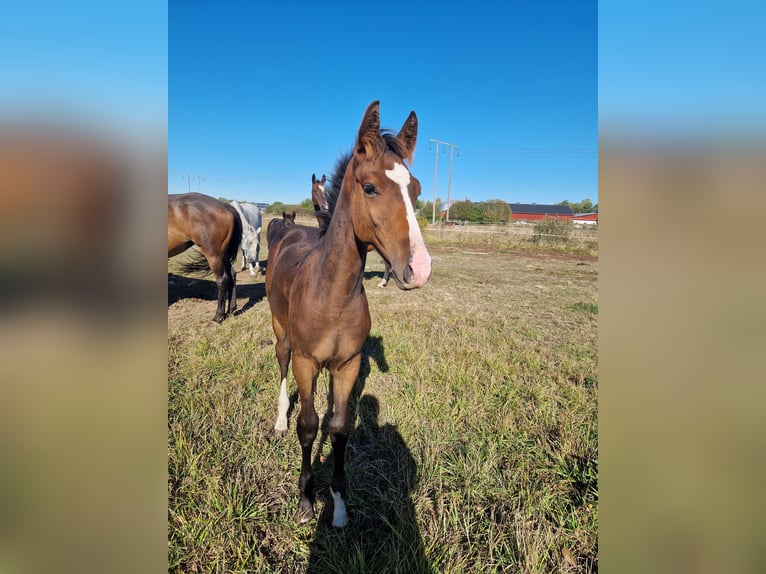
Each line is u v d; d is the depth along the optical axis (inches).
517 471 97.9
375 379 143.6
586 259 595.2
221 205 214.2
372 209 65.7
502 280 372.5
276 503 89.0
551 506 89.6
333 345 78.4
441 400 128.4
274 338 185.2
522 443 108.8
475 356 165.6
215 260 210.7
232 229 218.1
